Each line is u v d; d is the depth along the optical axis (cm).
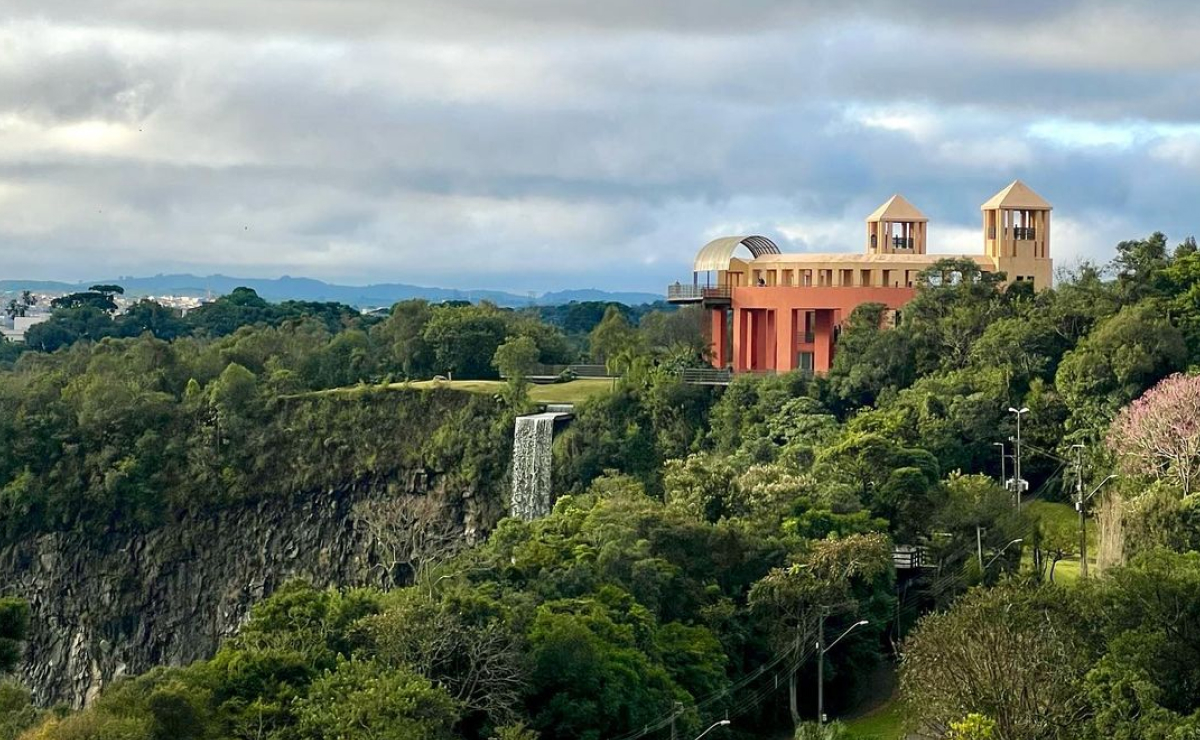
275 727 10938
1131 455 16350
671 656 13388
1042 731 10606
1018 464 17788
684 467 17725
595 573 13962
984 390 19912
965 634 11156
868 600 14750
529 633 12288
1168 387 16862
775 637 14488
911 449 17712
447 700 11025
